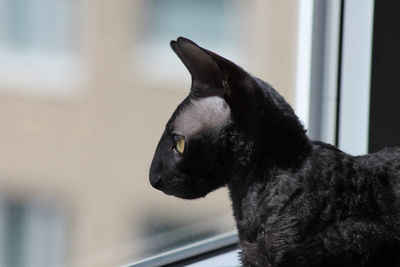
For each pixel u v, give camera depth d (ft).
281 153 3.47
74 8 8.27
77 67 8.32
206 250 4.16
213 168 3.51
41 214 7.29
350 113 4.37
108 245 7.36
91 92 8.24
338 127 4.41
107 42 8.14
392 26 4.31
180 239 5.01
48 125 8.34
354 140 4.37
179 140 3.51
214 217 5.16
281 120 3.49
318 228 3.36
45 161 8.21
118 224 7.39
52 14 8.24
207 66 3.44
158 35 7.18
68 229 7.33
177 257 4.08
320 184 3.41
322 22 4.40
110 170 7.67
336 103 4.40
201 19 6.62
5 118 8.31
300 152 3.47
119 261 5.52
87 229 7.49
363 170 3.49
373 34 4.26
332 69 4.40
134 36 7.70
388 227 3.41
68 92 8.36
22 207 7.54
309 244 3.35
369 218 3.40
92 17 8.25
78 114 8.27
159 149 3.58
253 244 3.47
